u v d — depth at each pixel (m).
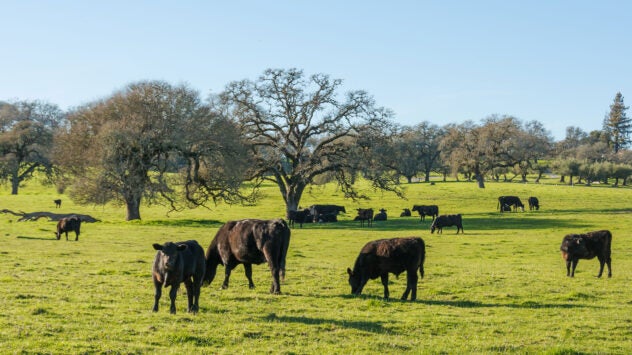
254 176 64.19
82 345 11.37
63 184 59.81
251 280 19.66
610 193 100.19
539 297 19.53
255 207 74.50
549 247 37.59
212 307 15.60
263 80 63.78
